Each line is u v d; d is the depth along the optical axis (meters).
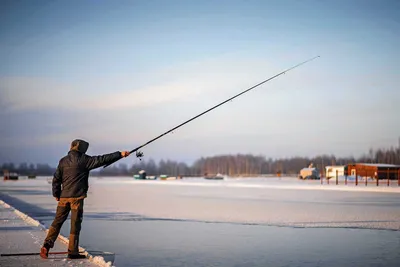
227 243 11.35
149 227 14.56
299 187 50.31
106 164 7.23
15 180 94.56
